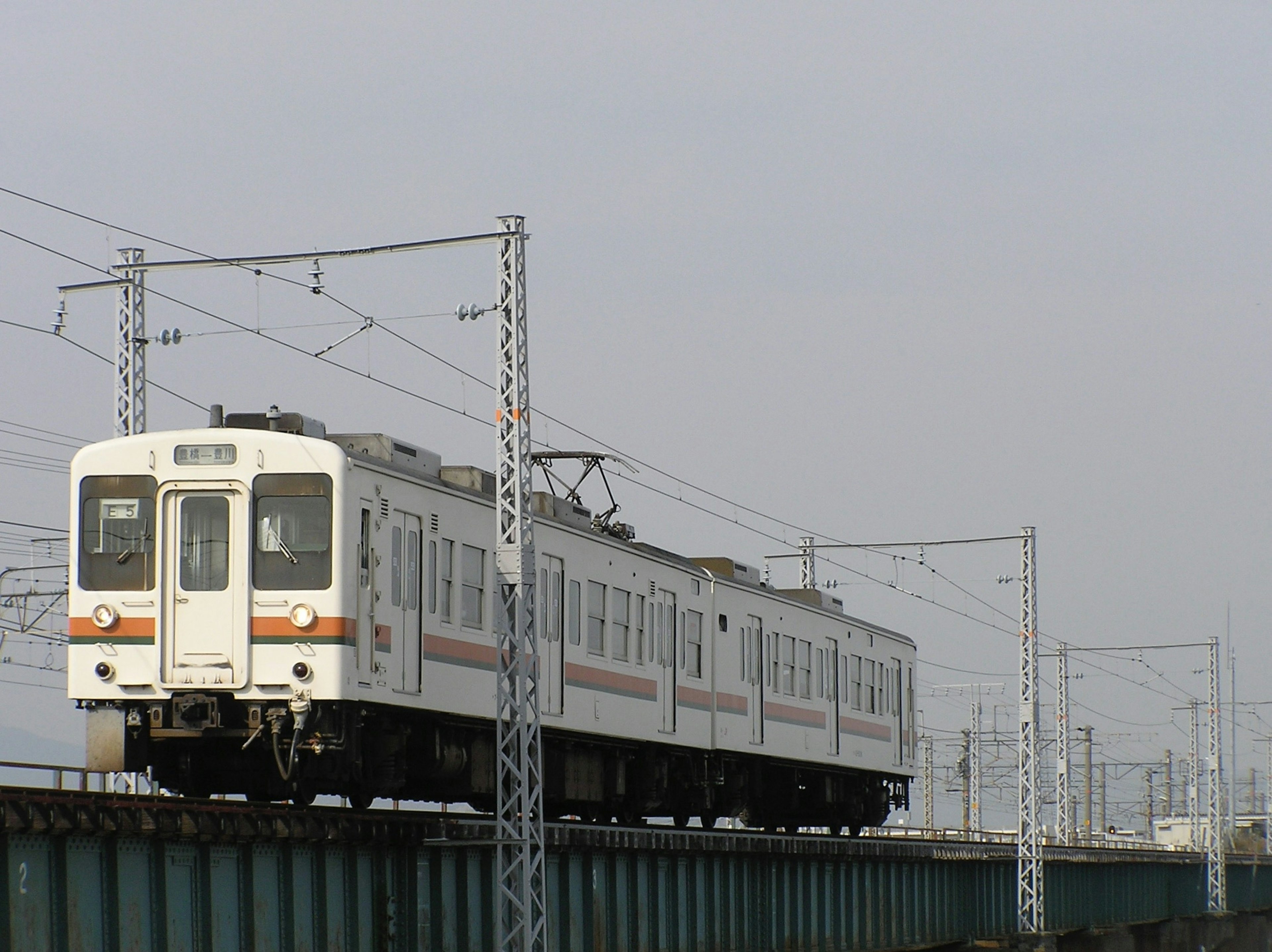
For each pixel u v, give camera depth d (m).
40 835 45.09
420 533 66.25
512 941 64.31
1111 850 175.88
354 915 58.69
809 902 100.12
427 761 68.69
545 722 76.44
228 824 51.59
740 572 105.94
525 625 65.19
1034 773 145.88
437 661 67.25
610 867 77.38
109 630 60.41
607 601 84.06
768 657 105.12
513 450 66.00
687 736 93.25
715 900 88.19
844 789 121.50
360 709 61.28
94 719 60.31
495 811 79.19
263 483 60.47
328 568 59.69
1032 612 146.88
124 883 48.12
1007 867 143.75
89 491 61.38
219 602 59.97
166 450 61.03
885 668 128.12
